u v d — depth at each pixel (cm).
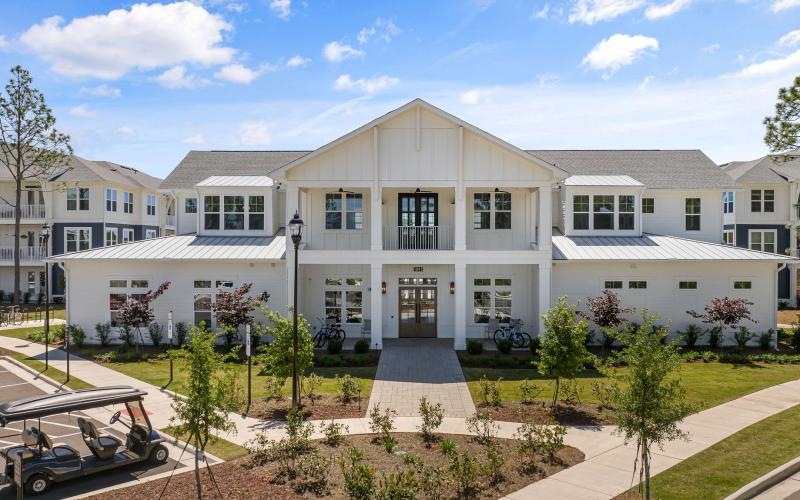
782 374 1827
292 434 1084
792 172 3681
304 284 2453
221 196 2611
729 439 1198
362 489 876
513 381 1738
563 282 2325
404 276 2488
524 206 2469
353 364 1967
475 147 2200
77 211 3778
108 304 2370
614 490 938
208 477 1005
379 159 2209
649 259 2259
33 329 2783
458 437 1220
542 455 1101
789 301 3559
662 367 862
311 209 2489
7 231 3919
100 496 935
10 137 3519
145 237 4275
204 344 906
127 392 1059
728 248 2377
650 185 2730
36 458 995
